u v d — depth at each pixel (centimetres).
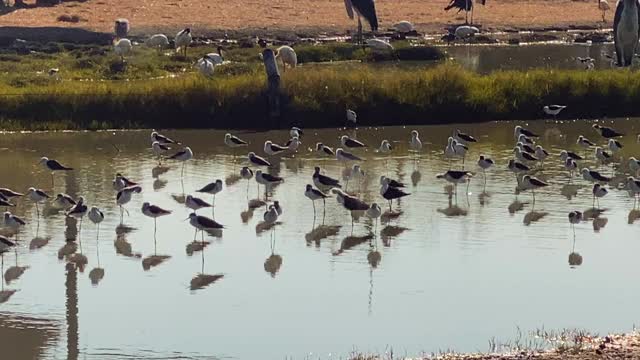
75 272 2311
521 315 2030
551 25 6712
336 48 5316
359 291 2173
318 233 2567
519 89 4016
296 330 1973
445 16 6856
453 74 4003
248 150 3409
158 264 2361
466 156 3350
